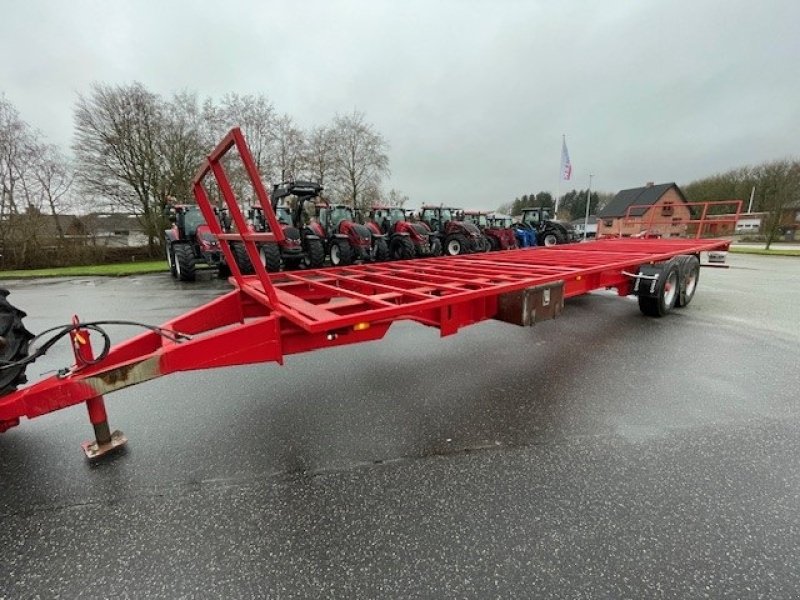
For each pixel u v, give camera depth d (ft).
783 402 9.66
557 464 7.25
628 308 20.27
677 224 39.60
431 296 8.46
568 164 73.87
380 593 4.79
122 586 4.91
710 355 13.00
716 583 4.88
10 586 4.90
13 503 6.27
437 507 6.19
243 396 10.09
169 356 6.75
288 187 32.22
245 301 10.98
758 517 5.94
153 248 66.80
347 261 37.09
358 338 8.24
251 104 75.82
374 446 7.84
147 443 7.94
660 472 6.99
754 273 38.27
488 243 47.06
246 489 6.60
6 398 6.06
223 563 5.22
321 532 5.71
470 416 9.02
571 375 11.35
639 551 5.34
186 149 67.77
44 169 58.44
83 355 6.75
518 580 4.94
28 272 45.83
